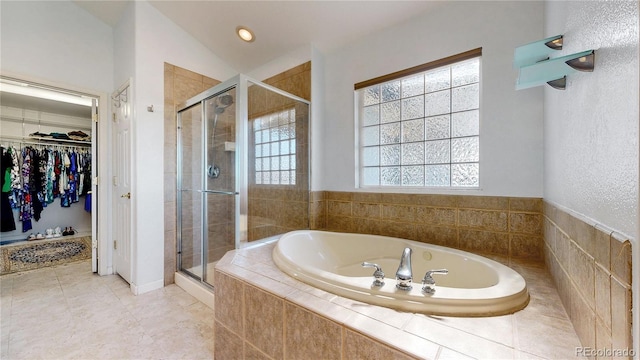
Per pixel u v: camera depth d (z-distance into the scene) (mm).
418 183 1966
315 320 896
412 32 1908
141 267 2107
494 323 815
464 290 942
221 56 2684
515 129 1512
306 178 2338
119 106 2371
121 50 2375
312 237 1964
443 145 1846
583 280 710
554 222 1119
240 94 1900
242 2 2000
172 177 2328
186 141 2371
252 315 1128
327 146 2424
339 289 1016
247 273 1240
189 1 2094
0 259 2902
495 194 1582
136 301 1960
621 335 487
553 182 1142
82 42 2379
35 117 3928
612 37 538
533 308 910
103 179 2506
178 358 1348
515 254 1517
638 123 429
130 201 2150
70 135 4148
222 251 2018
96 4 2271
